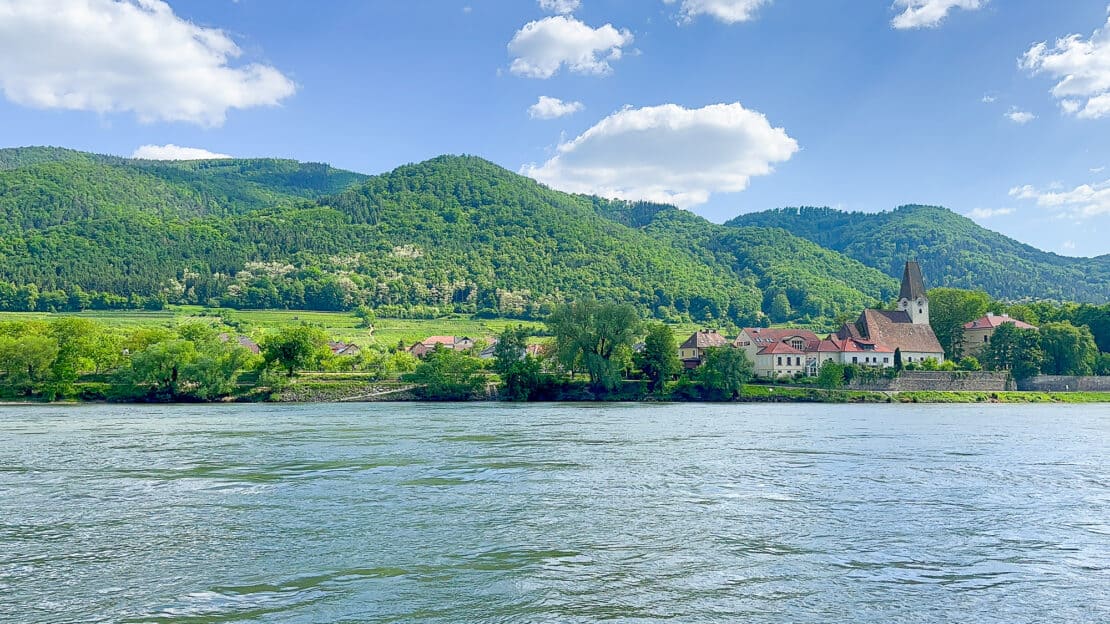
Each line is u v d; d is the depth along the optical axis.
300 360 169.00
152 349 160.25
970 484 53.81
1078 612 29.00
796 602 29.77
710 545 37.38
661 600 29.88
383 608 28.97
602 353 178.00
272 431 89.94
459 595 30.33
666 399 172.25
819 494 49.91
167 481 54.19
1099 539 38.88
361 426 97.25
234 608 28.91
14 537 38.62
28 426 97.88
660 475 57.03
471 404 155.88
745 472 58.53
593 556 35.53
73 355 162.62
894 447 74.75
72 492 50.22
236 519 42.44
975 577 32.84
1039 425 103.38
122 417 115.19
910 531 40.22
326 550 36.34
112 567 33.75
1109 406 159.50
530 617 28.09
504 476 56.38
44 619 27.77
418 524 41.38
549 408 140.88
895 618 28.25
